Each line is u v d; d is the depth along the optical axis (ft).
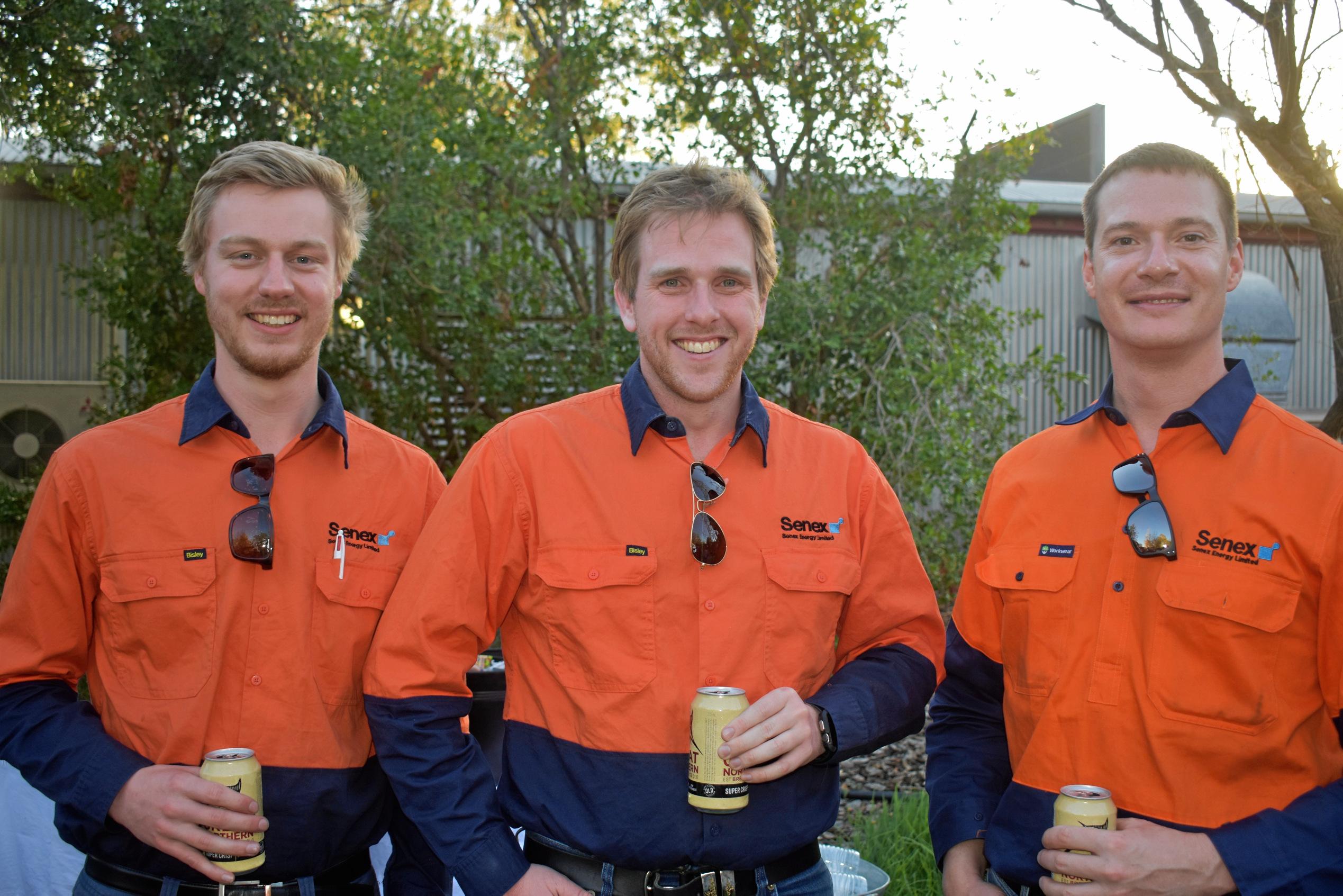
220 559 6.68
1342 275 16.81
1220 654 6.06
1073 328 34.58
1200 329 6.32
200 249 7.02
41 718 6.40
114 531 6.63
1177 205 6.34
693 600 6.62
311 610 6.82
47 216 28.25
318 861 6.66
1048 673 6.59
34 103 21.81
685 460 6.85
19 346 28.25
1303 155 16.12
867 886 10.00
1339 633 5.93
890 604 7.23
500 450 6.84
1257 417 6.40
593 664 6.43
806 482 7.08
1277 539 6.07
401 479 7.42
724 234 6.68
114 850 6.36
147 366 24.31
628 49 23.91
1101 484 6.72
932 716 7.67
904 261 22.06
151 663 6.56
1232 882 5.69
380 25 22.59
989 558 7.07
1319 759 6.10
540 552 6.69
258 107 21.58
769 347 21.39
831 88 22.88
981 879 6.86
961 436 20.98
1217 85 15.93
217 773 5.92
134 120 21.11
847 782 16.90
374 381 23.86
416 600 6.53
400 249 21.42
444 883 7.11
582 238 27.40
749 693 6.56
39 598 6.56
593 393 7.25
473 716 10.31
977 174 23.45
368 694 6.50
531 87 24.07
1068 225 34.42
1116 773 6.26
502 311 22.66
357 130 21.01
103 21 20.49
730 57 23.53
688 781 6.29
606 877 6.26
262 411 7.07
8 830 10.19
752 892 6.39
